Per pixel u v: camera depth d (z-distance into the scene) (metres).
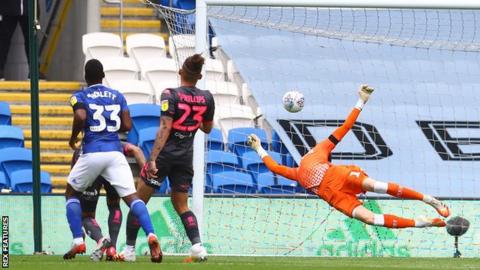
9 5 53.88
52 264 24.19
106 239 26.75
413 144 43.03
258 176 40.50
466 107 44.16
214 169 39.97
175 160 26.00
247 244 36.16
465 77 44.84
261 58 46.22
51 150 46.75
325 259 32.25
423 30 43.56
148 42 51.34
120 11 53.41
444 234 35.84
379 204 36.12
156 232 35.81
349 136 43.03
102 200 36.38
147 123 45.09
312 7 34.78
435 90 44.53
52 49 54.44
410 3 34.53
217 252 36.19
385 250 35.88
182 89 25.92
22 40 54.78
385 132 43.25
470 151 43.12
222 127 45.28
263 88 44.97
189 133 26.09
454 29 43.69
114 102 26.00
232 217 36.25
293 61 45.66
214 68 46.53
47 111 49.00
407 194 27.36
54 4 54.38
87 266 23.42
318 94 44.19
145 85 48.31
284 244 36.16
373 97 44.03
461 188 42.44
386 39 43.06
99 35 51.06
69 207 26.23
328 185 27.78
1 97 49.88
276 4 34.53
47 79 54.72
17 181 42.12
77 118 25.56
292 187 40.47
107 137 25.91
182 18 41.50
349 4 34.50
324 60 45.44
